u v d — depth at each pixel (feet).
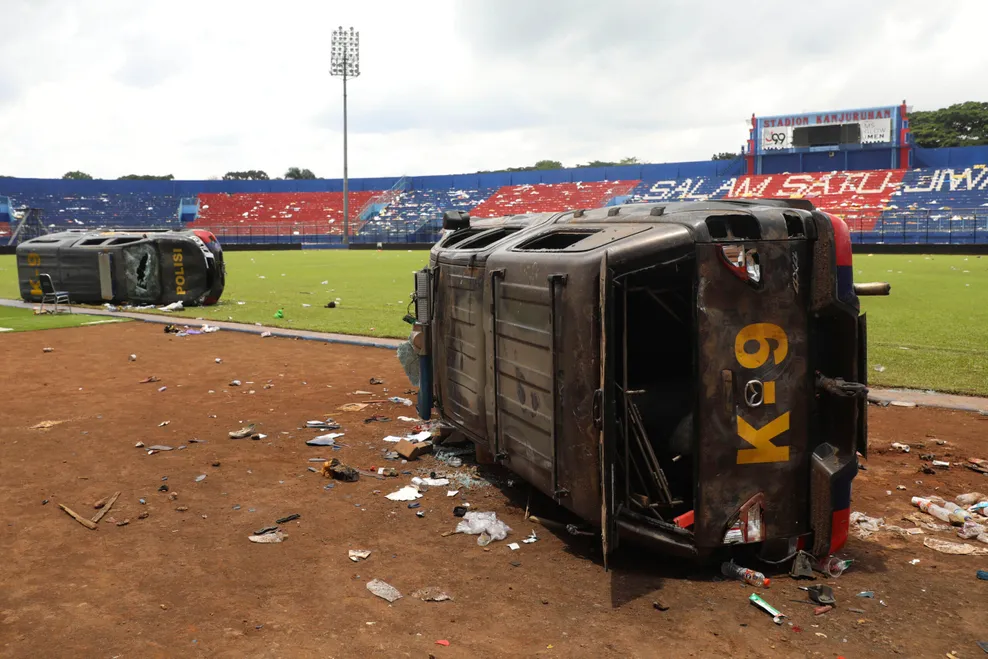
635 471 15.72
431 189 258.98
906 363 35.12
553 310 14.56
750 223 14.21
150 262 60.85
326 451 22.62
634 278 15.81
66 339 44.52
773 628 12.26
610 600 13.30
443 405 22.04
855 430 14.46
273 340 44.57
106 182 243.60
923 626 12.32
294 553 15.31
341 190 264.93
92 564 14.71
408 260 135.95
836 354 14.42
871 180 195.42
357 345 42.70
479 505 18.28
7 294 72.84
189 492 18.94
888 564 14.89
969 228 154.40
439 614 12.75
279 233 224.94
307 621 12.48
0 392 30.07
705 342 13.61
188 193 254.47
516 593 13.55
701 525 13.99
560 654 11.45
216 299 63.10
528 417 16.24
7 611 12.76
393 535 16.34
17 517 17.15
